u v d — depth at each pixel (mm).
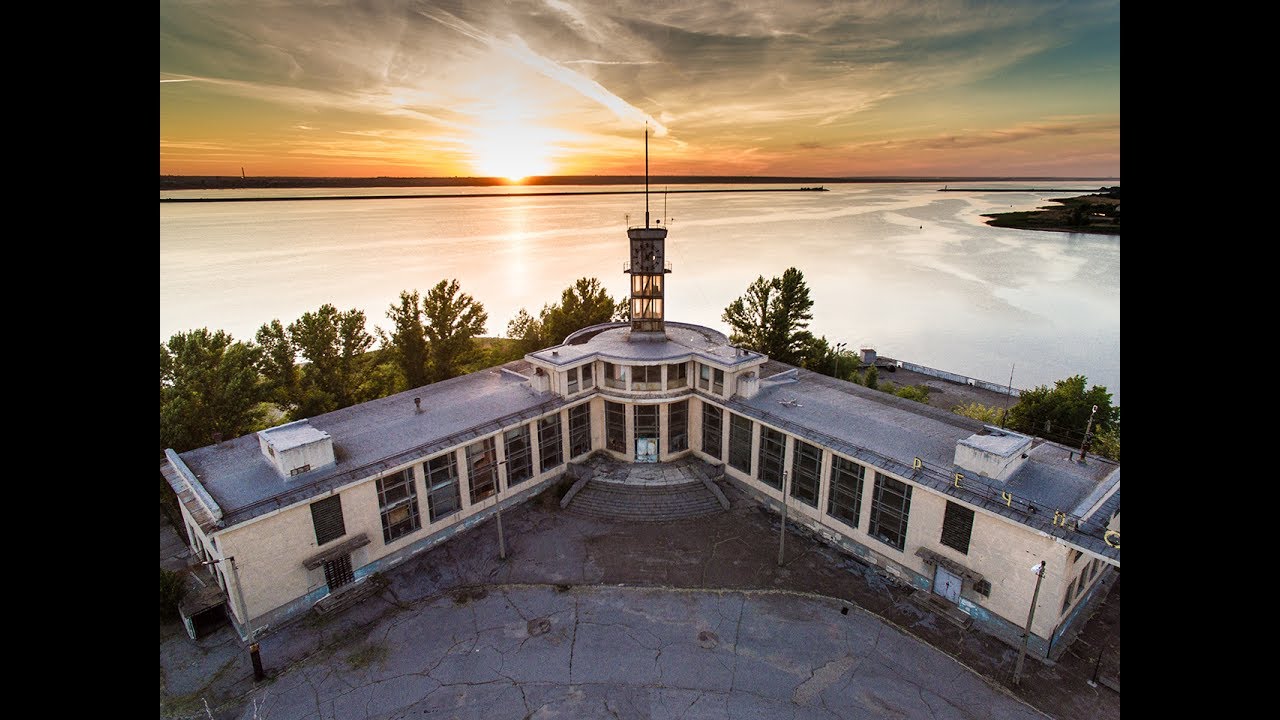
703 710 30047
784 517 40250
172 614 35750
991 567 33875
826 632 34750
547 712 30047
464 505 43438
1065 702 30281
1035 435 55625
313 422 44531
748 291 74375
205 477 37031
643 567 40188
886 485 38719
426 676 32188
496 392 49938
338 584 37656
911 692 30906
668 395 49719
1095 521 31469
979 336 126438
